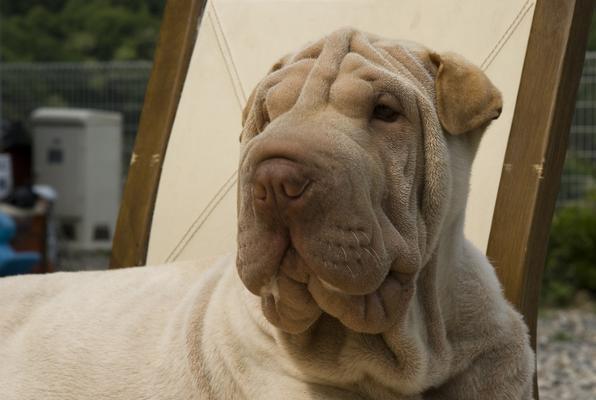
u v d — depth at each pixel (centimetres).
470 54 288
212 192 316
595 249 926
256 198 188
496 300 232
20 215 873
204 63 329
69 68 1278
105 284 267
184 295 252
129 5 2112
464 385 224
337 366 213
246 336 220
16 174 1213
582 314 850
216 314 230
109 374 241
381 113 204
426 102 207
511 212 269
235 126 320
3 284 278
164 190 324
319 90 201
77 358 247
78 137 1182
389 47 215
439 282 220
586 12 278
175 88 330
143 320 249
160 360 237
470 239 274
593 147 934
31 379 249
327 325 212
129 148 1254
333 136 190
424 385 217
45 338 255
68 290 270
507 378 227
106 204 1203
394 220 200
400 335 208
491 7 289
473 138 222
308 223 186
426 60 218
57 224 1177
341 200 186
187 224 317
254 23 326
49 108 1279
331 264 186
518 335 232
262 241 191
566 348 698
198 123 325
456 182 216
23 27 2025
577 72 279
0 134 1235
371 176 194
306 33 316
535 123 271
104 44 1975
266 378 219
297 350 213
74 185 1181
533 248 268
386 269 194
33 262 691
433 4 299
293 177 183
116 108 1267
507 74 280
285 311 200
